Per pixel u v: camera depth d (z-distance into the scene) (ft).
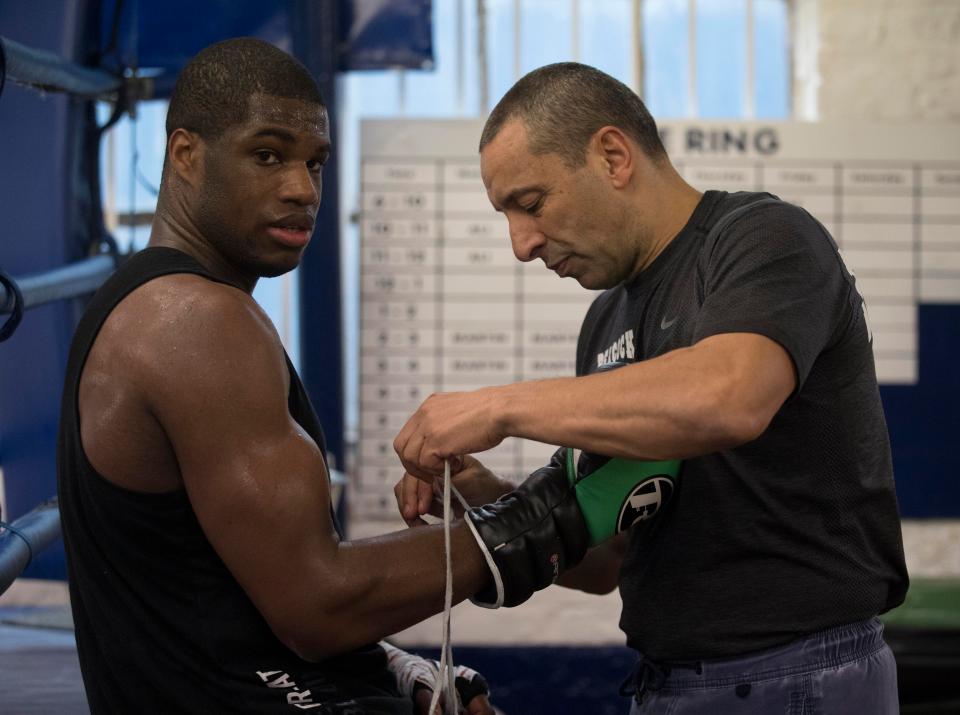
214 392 4.09
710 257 4.95
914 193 10.99
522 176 5.17
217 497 4.11
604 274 5.34
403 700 4.66
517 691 11.05
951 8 11.20
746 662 4.86
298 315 10.50
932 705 10.14
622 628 5.38
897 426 11.08
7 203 9.32
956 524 11.20
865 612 4.94
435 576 4.48
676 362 4.38
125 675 4.36
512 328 10.93
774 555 4.89
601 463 4.87
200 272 4.30
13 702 5.94
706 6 11.53
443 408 4.74
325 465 4.37
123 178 11.08
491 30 11.43
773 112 11.57
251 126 4.42
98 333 4.31
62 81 7.73
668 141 10.94
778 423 4.86
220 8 10.26
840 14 11.19
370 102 11.50
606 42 11.48
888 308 11.03
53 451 9.36
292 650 4.33
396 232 10.87
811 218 4.96
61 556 9.28
